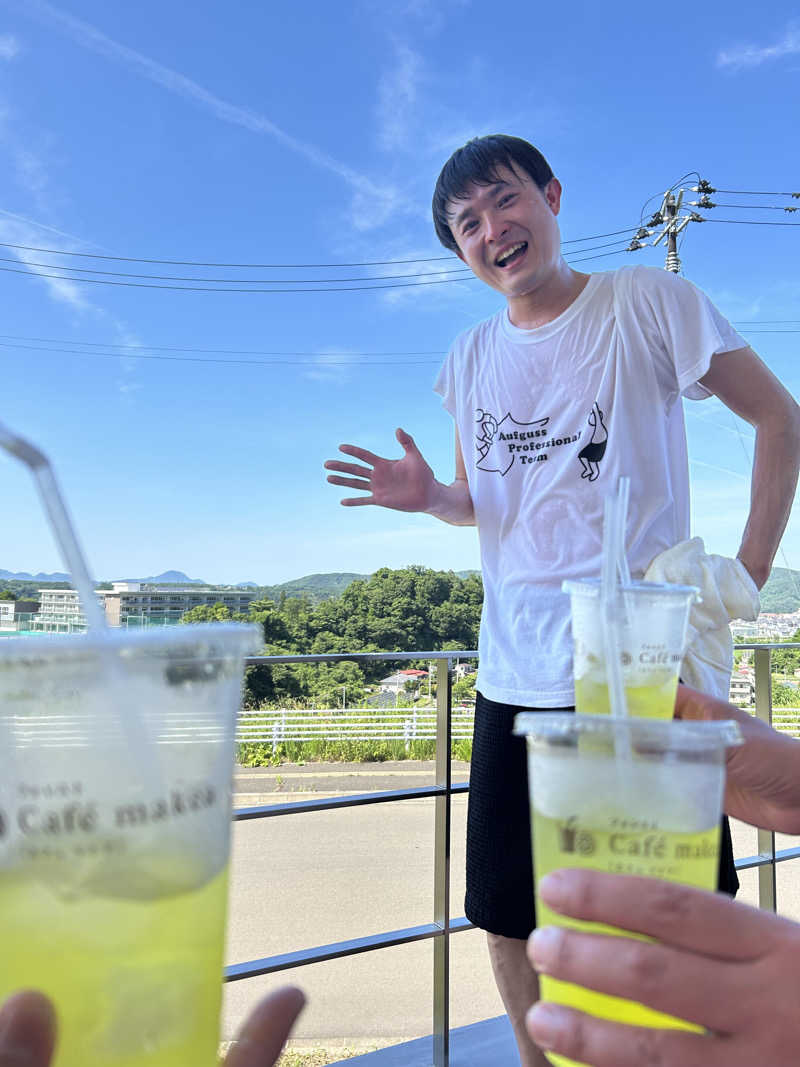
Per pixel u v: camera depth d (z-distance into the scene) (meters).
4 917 0.31
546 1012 0.39
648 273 1.64
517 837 1.60
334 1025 3.53
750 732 0.75
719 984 0.35
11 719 0.31
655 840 0.41
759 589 1.57
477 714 1.76
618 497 0.62
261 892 5.63
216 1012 0.35
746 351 1.63
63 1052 0.30
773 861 2.29
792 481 1.59
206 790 0.35
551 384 1.71
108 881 0.32
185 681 0.35
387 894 5.63
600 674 0.72
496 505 1.79
